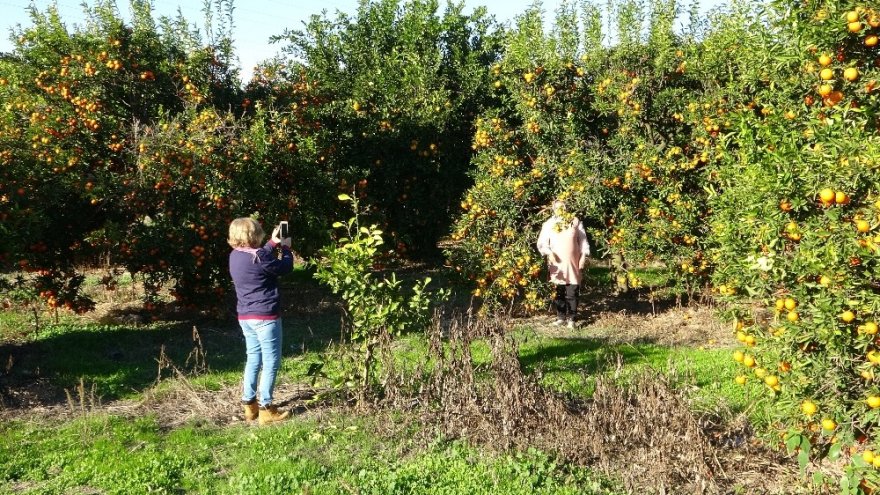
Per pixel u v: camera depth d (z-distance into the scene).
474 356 7.42
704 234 9.29
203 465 5.05
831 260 3.72
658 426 4.86
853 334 3.81
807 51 4.27
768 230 4.09
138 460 5.02
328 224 11.02
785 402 4.14
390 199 13.04
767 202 4.09
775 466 4.75
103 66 9.80
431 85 13.32
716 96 8.80
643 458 4.79
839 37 4.00
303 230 10.60
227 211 9.33
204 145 8.98
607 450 4.96
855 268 3.76
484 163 10.65
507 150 10.48
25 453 5.23
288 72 12.01
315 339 8.90
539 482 4.65
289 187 10.82
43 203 8.25
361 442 5.39
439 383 5.91
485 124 10.59
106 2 10.02
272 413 5.92
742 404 5.84
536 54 10.35
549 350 8.13
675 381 5.77
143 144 8.88
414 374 6.18
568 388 6.40
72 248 9.44
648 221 9.73
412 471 4.75
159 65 10.26
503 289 9.92
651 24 10.19
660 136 9.93
